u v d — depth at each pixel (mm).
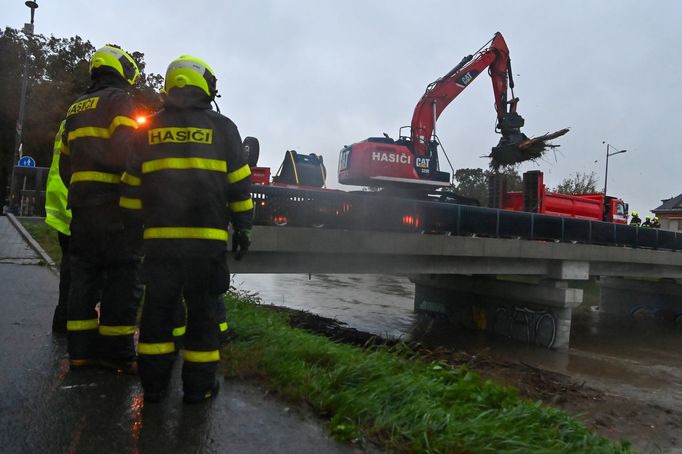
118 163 3539
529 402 5039
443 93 19984
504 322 21125
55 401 3184
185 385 3283
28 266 8680
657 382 14250
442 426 3256
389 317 23516
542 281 20078
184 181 3020
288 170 15664
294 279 35344
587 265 20219
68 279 4598
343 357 4633
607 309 30391
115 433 2822
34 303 5875
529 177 22000
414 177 18234
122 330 3746
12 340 4363
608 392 11812
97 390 3406
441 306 23844
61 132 4281
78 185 3553
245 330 5059
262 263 13852
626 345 20656
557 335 19125
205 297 3195
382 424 3160
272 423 3131
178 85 3102
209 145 3070
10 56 37094
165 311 3176
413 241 14781
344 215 13508
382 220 14266
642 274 23828
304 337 5328
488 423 3602
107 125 3562
